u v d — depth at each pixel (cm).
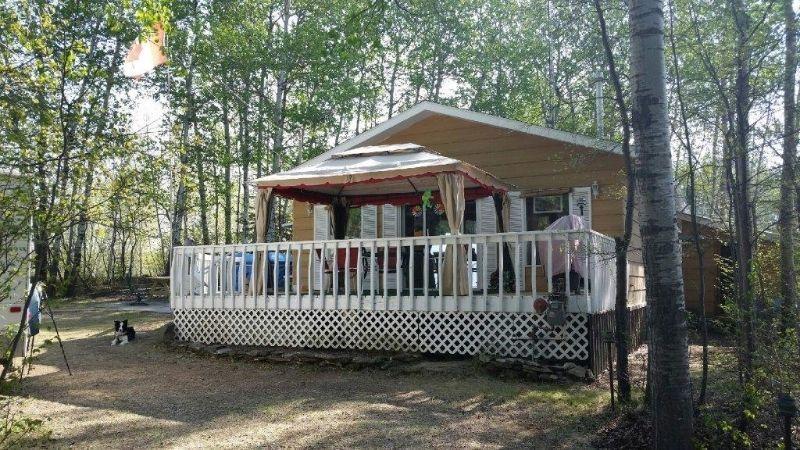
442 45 2338
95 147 474
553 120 1781
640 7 437
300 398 663
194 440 512
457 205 821
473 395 662
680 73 633
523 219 1175
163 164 539
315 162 1367
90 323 1389
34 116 456
